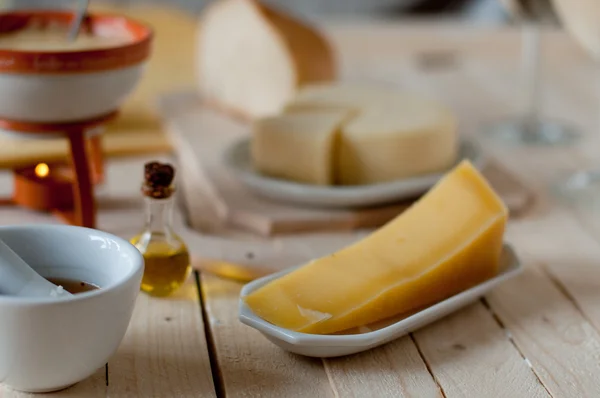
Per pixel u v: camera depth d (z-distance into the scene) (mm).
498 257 800
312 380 721
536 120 1231
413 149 970
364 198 936
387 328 729
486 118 1258
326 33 1689
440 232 795
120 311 684
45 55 808
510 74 1485
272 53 1222
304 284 755
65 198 937
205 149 1113
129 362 731
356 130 974
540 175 1067
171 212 811
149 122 1201
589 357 747
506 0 1179
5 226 728
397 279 762
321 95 1070
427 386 715
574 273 855
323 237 920
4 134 857
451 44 1625
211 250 864
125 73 848
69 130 853
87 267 729
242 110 1240
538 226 943
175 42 1544
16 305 654
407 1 2289
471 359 742
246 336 764
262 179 963
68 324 666
